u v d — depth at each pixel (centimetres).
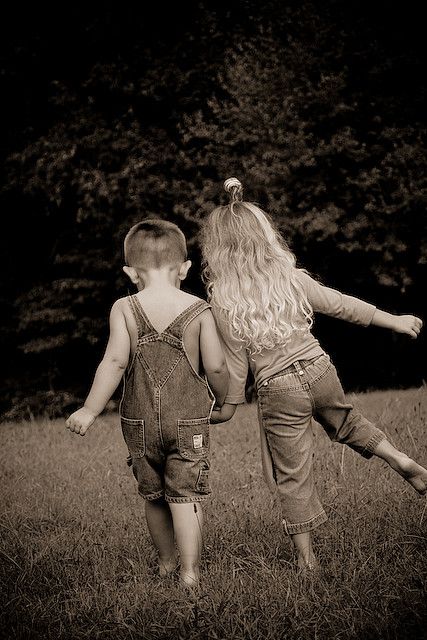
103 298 1683
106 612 324
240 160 1553
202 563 392
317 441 655
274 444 387
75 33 1706
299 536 379
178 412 365
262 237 397
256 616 307
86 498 542
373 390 1712
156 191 1570
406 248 1568
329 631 296
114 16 1691
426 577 333
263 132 1555
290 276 392
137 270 386
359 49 1633
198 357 378
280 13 1667
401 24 1666
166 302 374
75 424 365
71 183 1590
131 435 373
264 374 385
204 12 1675
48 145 1609
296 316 386
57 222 1730
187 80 1636
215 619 305
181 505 362
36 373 1750
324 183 1554
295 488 380
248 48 1659
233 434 793
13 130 1714
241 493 520
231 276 390
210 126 1557
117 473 632
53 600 345
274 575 353
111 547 425
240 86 1576
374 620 296
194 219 1531
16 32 1716
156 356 369
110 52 1689
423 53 1638
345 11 1672
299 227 1514
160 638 301
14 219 1741
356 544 384
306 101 1583
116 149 1598
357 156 1554
